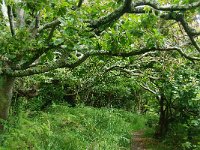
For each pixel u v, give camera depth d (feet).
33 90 42.68
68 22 18.47
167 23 26.13
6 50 20.97
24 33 21.09
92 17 21.56
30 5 18.98
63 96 63.36
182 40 28.43
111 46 22.66
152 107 60.13
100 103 84.12
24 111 42.73
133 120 70.54
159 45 23.09
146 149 47.50
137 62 37.93
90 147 38.75
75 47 19.99
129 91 83.66
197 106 40.83
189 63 40.32
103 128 51.88
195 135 43.98
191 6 17.78
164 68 38.01
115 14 19.67
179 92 40.34
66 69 47.67
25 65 22.77
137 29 21.74
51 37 21.66
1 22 26.27
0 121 28.32
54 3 18.57
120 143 46.55
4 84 27.91
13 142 28.76
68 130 42.06
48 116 44.96
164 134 53.42
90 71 47.44
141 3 18.52
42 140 34.58
